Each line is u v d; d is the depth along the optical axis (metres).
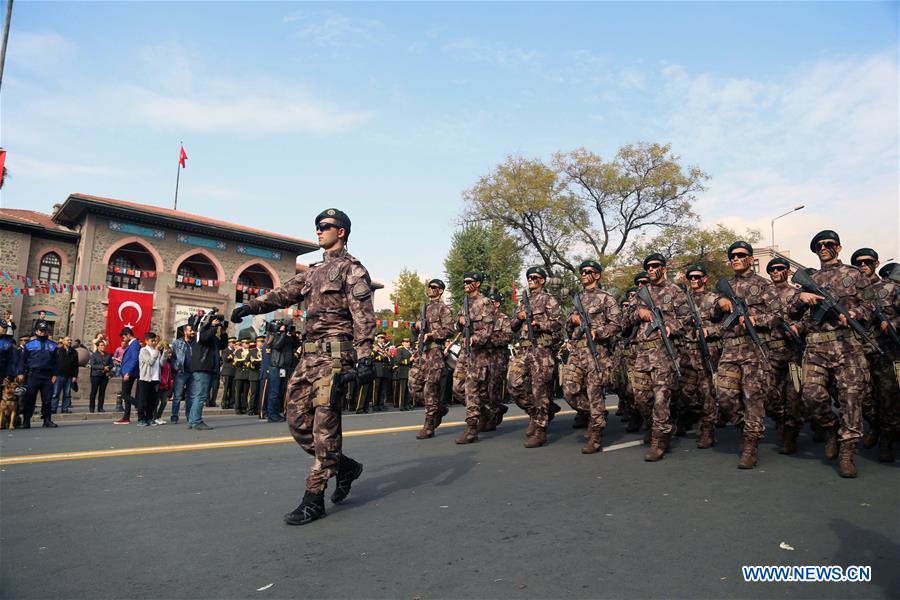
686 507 4.40
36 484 5.21
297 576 3.06
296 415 4.29
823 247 6.16
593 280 7.62
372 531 3.83
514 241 35.84
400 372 16.27
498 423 9.38
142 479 5.43
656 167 34.09
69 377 14.90
